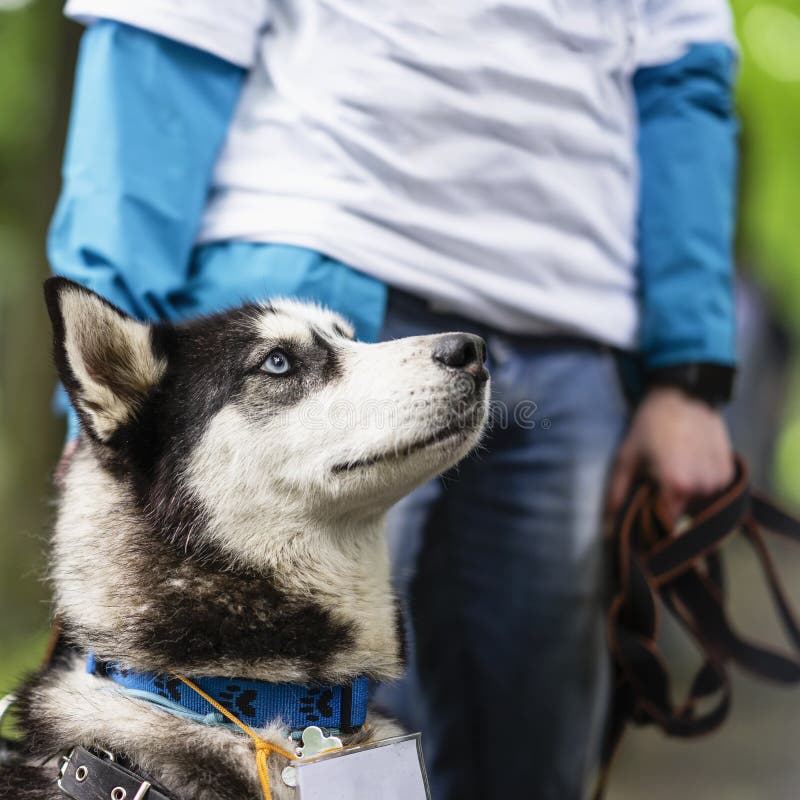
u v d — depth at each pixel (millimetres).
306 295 2664
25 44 7336
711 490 3189
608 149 2992
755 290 8469
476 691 3199
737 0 7801
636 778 5301
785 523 3277
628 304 3189
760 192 8328
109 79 2658
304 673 2287
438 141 2717
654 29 3258
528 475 3064
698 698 3137
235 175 2752
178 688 2229
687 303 3146
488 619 3143
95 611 2314
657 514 3230
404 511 3039
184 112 2699
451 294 2795
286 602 2344
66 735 2217
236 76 2787
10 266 7848
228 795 2107
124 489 2402
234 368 2482
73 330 2303
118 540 2363
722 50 3258
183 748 2150
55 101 6480
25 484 6883
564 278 2943
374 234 2699
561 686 3125
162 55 2678
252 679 2266
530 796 3176
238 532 2361
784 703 6449
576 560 3090
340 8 2682
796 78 8023
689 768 5426
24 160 7785
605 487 3148
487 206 2805
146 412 2439
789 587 8953
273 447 2398
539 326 2963
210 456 2406
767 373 8875
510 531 3092
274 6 2812
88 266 2598
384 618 2480
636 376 3357
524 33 2775
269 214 2695
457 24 2689
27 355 6969
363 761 2016
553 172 2854
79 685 2330
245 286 2695
